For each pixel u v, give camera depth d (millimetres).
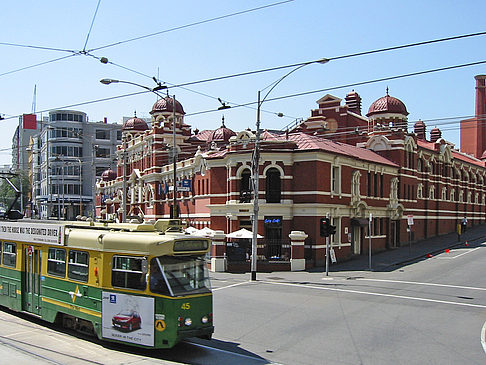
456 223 68000
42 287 16406
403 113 51688
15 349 13570
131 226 14984
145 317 12984
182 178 52844
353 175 41062
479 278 28516
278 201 37344
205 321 13570
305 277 30109
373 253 44031
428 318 17891
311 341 14789
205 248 14141
